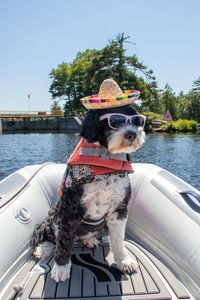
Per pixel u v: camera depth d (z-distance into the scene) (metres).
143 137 2.00
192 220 2.11
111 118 1.83
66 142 21.11
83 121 1.96
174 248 2.09
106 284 1.89
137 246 2.42
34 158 12.77
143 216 2.52
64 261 1.92
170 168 9.96
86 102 1.84
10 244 2.04
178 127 34.47
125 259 2.11
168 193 2.46
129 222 2.70
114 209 2.02
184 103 64.25
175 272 2.04
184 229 2.10
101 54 40.62
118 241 2.11
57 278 1.89
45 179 2.96
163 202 2.42
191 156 12.65
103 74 39.44
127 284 1.89
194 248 1.94
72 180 1.86
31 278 1.94
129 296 1.78
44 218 2.63
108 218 2.09
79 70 50.72
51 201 2.87
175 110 54.84
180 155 13.01
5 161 11.95
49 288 1.84
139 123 1.97
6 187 2.57
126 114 1.92
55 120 49.69
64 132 39.94
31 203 2.57
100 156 1.88
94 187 1.86
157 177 2.71
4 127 49.81
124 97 1.81
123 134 1.79
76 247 2.40
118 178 1.91
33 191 2.73
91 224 2.06
